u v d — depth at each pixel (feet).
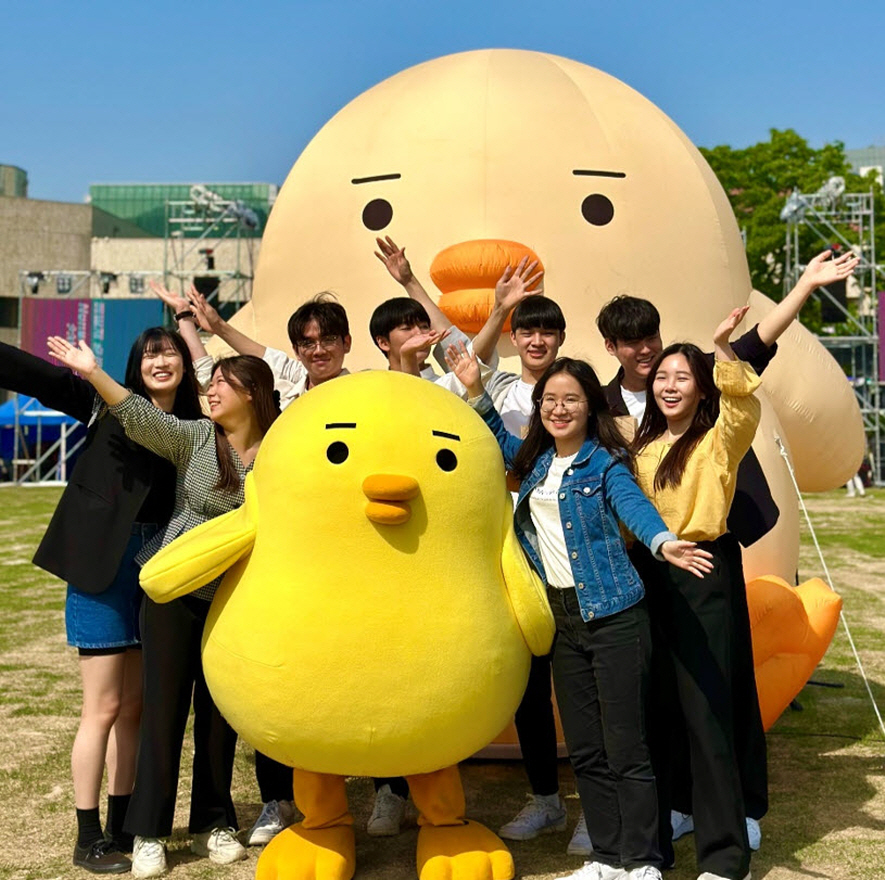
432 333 11.91
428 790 11.16
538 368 12.75
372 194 16.51
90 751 11.44
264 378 11.64
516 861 11.48
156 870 11.19
